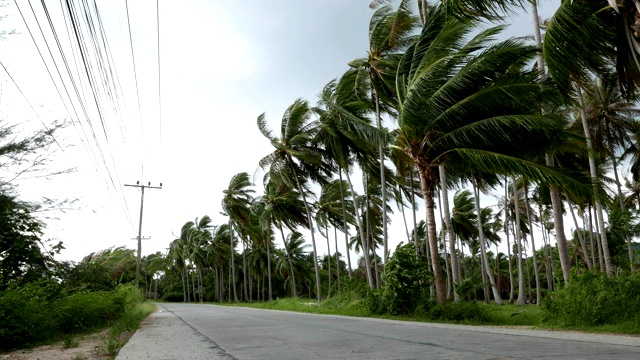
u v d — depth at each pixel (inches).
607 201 517.3
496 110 552.7
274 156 1196.5
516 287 2493.8
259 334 387.9
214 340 343.6
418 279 660.7
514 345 271.3
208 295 3307.1
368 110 904.9
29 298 405.1
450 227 862.5
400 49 855.7
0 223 436.1
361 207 1573.6
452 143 593.0
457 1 389.1
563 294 450.0
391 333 373.4
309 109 1131.9
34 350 342.0
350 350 264.4
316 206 1515.7
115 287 746.8
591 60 398.6
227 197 1964.8
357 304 786.2
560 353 231.1
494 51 512.7
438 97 557.0
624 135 997.8
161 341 344.8
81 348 340.5
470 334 354.9
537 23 705.6
